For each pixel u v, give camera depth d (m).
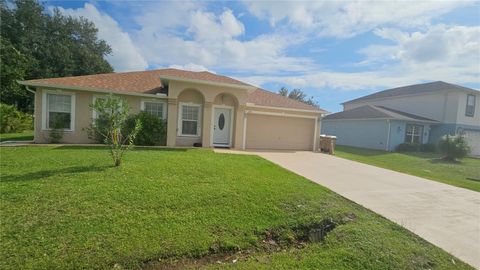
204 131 13.98
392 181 8.46
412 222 4.88
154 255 3.39
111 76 14.96
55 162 7.54
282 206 5.21
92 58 35.84
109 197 4.90
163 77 12.80
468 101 24.25
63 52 33.31
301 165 10.41
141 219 4.21
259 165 9.26
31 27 32.88
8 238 3.41
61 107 12.66
